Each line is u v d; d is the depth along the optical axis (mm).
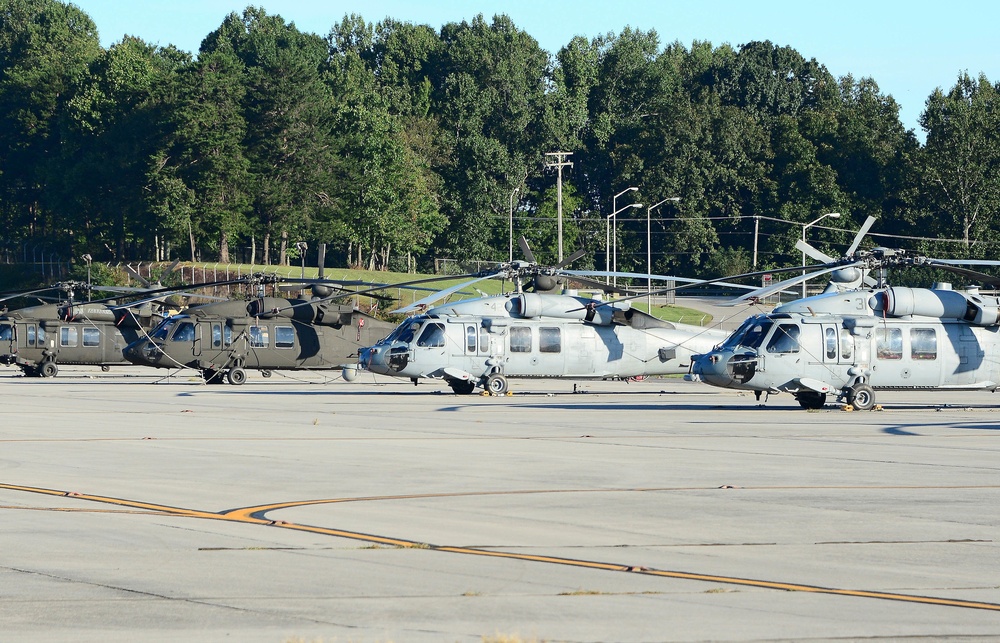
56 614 19500
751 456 42875
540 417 60000
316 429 52656
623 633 18594
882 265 69688
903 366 68750
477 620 19297
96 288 104500
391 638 18172
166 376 100312
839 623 19391
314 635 18312
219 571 22766
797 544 26234
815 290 182250
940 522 29156
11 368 129500
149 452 43031
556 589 21531
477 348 79438
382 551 24875
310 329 96312
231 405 67688
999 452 44562
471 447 45344
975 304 69562
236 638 18125
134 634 18328
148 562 23547
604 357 81438
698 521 29078
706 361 68375
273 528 27516
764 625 19172
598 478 36719
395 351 78562
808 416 62375
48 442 46375
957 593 21734
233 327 93688
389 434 50531
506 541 26203
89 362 106188
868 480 36625
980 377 70000
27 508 29953
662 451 44375
